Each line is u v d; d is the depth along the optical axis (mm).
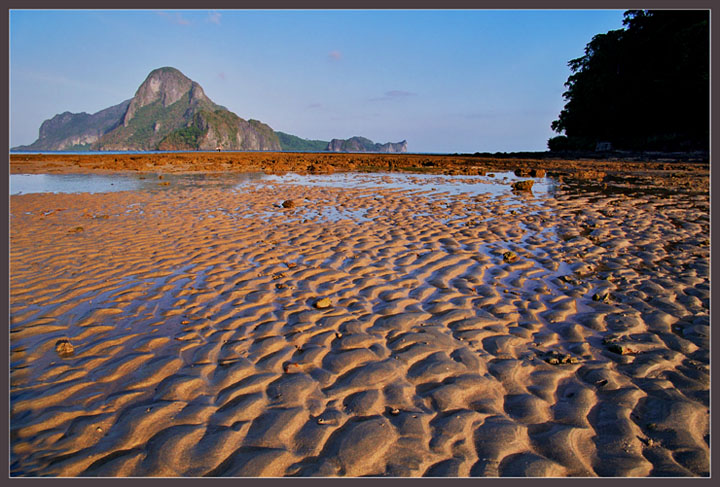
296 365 3371
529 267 5914
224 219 9352
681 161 30125
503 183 17234
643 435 2592
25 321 4266
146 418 2760
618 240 7281
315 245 7105
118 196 13133
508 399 2961
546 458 2404
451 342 3775
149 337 3918
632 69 51125
